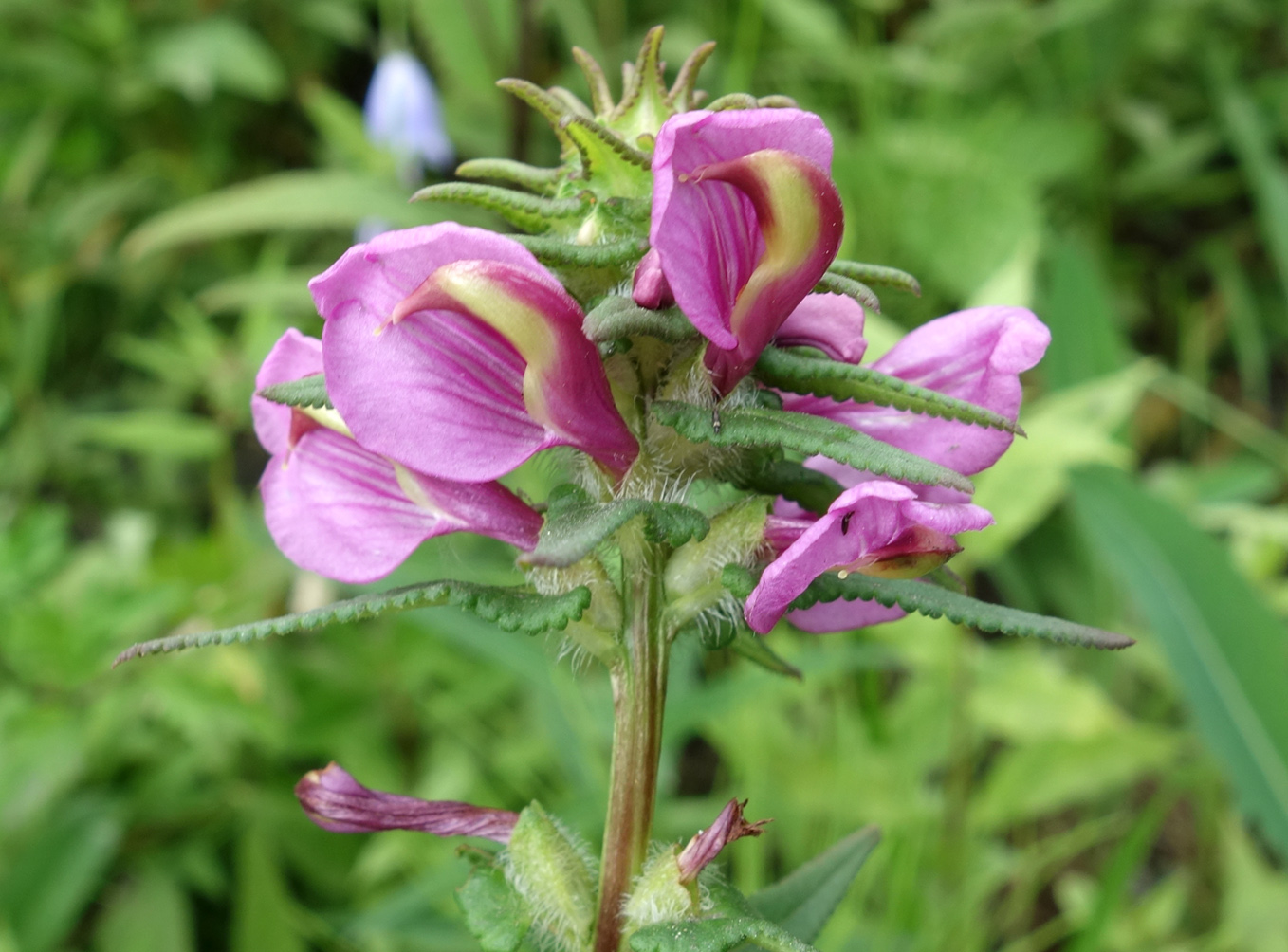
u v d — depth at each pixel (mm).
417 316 64
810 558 59
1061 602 219
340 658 182
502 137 215
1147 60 285
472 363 65
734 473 70
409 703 181
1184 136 286
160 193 259
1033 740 157
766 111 60
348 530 74
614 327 59
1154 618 156
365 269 63
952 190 224
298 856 170
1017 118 261
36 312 241
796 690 168
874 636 160
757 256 64
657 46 68
